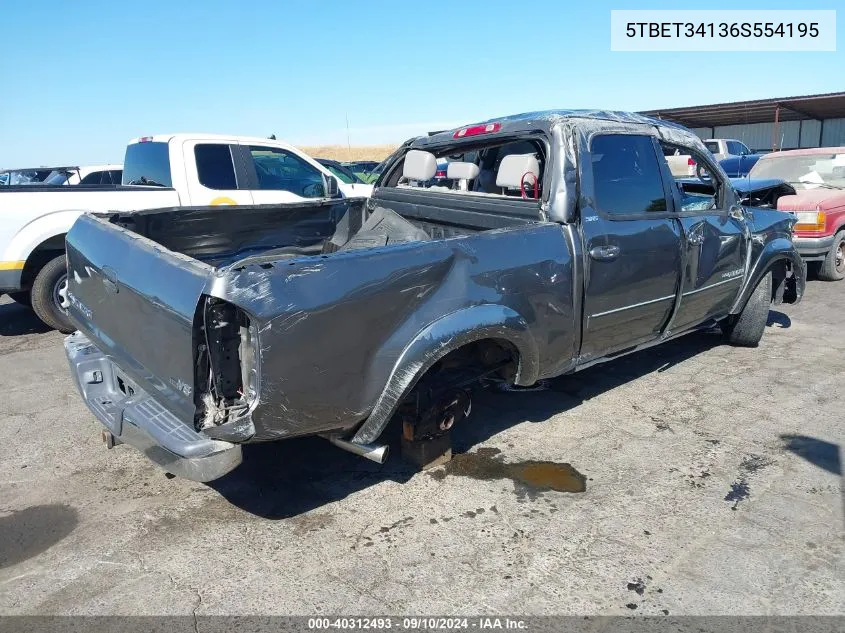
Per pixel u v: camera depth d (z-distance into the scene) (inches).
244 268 98.9
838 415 169.0
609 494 133.5
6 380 213.5
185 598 105.3
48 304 264.4
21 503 135.3
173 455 109.6
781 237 213.8
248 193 303.1
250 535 122.4
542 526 123.0
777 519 123.6
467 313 121.3
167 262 109.7
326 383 106.2
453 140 177.8
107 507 133.4
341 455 152.5
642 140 162.4
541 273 133.9
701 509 127.4
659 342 177.8
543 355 139.5
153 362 114.6
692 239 170.4
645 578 107.8
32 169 438.6
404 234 174.4
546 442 157.1
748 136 1203.9
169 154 288.5
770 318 269.4
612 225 148.5
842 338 237.9
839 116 1075.9
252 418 100.8
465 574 109.8
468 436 161.2
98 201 266.5
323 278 104.0
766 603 101.6
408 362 113.8
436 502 132.0
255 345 99.7
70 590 107.7
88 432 170.7
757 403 178.1
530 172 150.4
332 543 119.3
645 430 162.7
